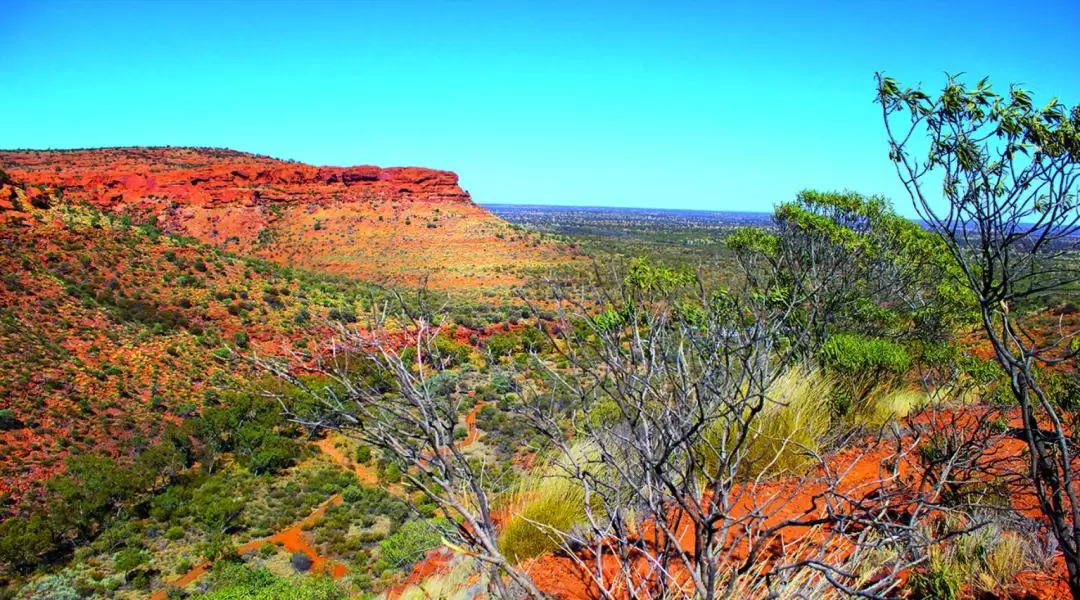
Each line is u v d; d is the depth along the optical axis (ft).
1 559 67.67
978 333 28.71
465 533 7.14
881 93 8.82
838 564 8.02
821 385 17.21
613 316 9.00
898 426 15.61
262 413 96.43
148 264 148.77
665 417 7.91
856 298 25.98
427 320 7.79
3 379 93.04
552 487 12.70
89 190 325.21
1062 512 8.00
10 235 134.10
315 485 81.10
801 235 27.04
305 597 48.29
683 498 7.14
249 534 69.97
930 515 10.33
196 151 433.07
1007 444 13.35
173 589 62.18
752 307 9.32
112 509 78.79
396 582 15.48
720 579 8.14
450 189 363.35
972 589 8.71
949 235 8.59
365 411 6.88
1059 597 8.30
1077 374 12.08
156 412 101.24
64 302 119.44
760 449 12.69
